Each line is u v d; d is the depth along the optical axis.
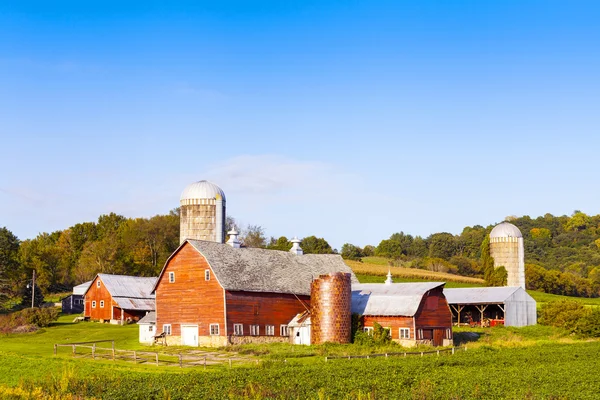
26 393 34.53
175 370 48.84
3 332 84.56
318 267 83.56
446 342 72.44
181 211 95.12
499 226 122.12
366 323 70.81
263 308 72.81
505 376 41.56
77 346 63.47
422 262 193.00
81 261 148.12
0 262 120.88
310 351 62.00
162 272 74.56
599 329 79.56
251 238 159.25
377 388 36.66
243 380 39.69
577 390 36.56
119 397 34.94
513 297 94.12
